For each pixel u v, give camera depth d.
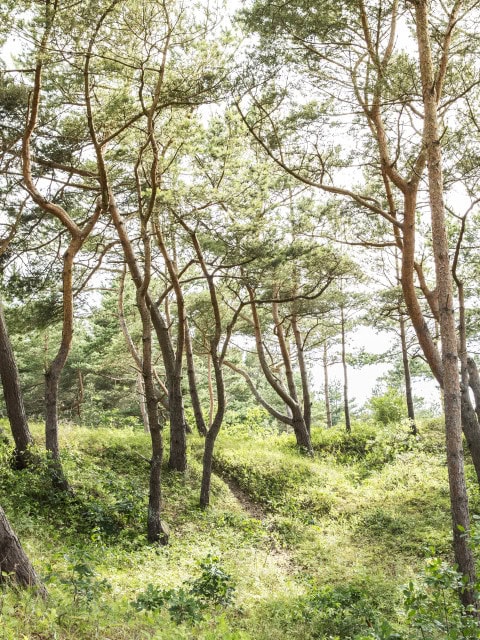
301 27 11.87
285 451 24.89
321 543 15.74
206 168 15.16
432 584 7.47
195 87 12.91
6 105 13.10
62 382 36.25
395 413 29.53
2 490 12.80
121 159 15.41
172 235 17.67
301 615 9.98
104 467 17.45
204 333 23.25
